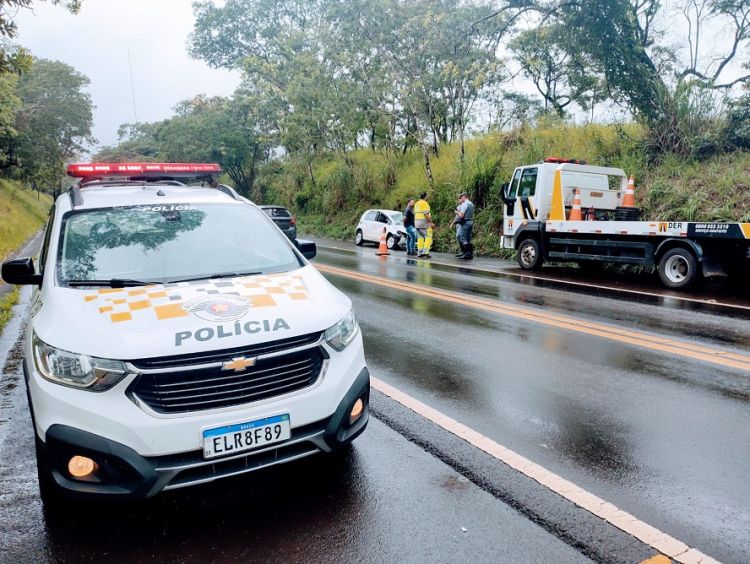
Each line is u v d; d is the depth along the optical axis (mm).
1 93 28922
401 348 6402
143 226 4207
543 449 3832
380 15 21250
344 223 28984
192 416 2814
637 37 17094
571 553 2734
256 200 43625
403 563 2688
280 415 2980
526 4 18734
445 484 3395
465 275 12750
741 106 14531
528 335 6945
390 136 27109
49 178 45812
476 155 20969
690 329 7223
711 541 2811
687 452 3781
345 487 3377
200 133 44125
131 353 2793
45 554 2805
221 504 3227
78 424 2752
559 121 20766
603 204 13594
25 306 9875
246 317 3117
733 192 12852
